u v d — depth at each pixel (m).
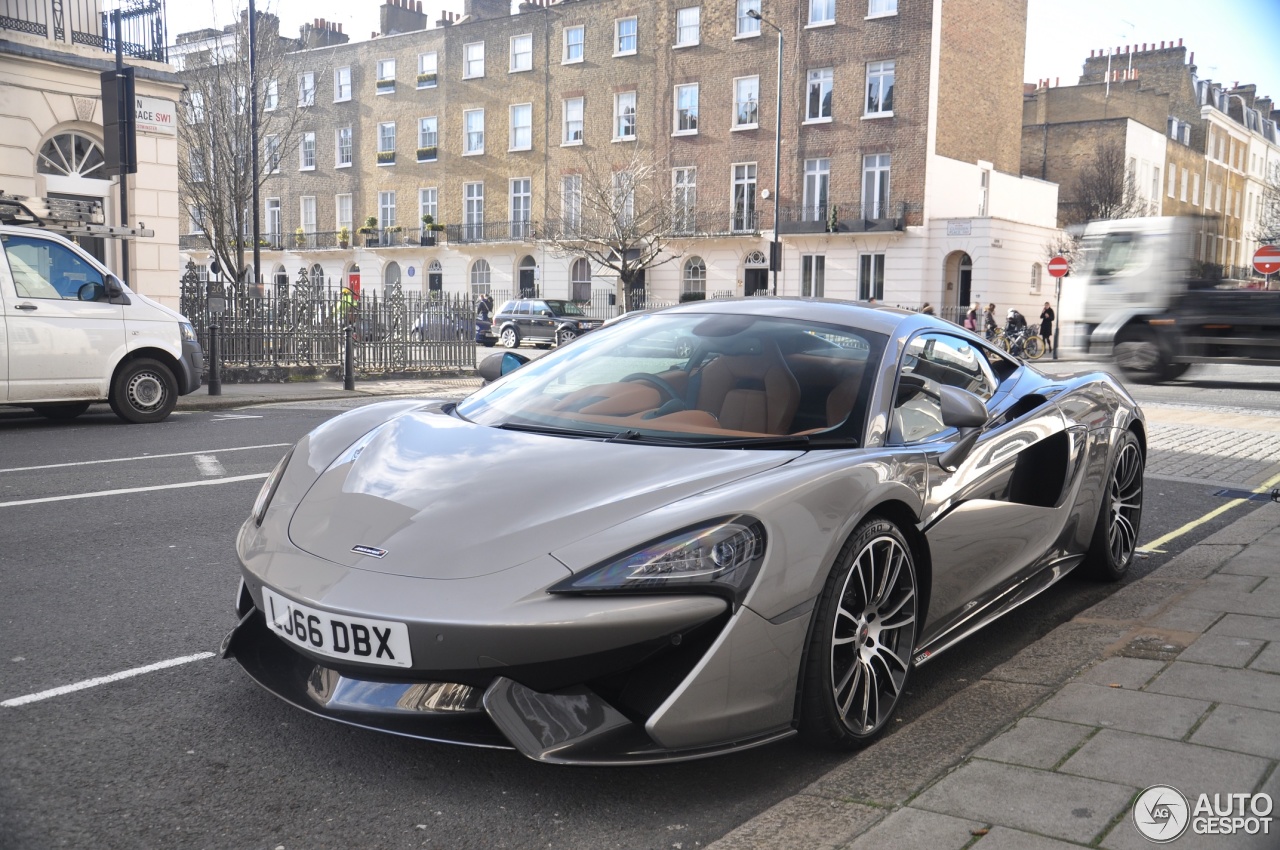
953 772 2.54
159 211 15.80
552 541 2.54
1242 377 18.38
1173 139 49.88
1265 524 5.54
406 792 2.59
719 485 2.69
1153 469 7.75
